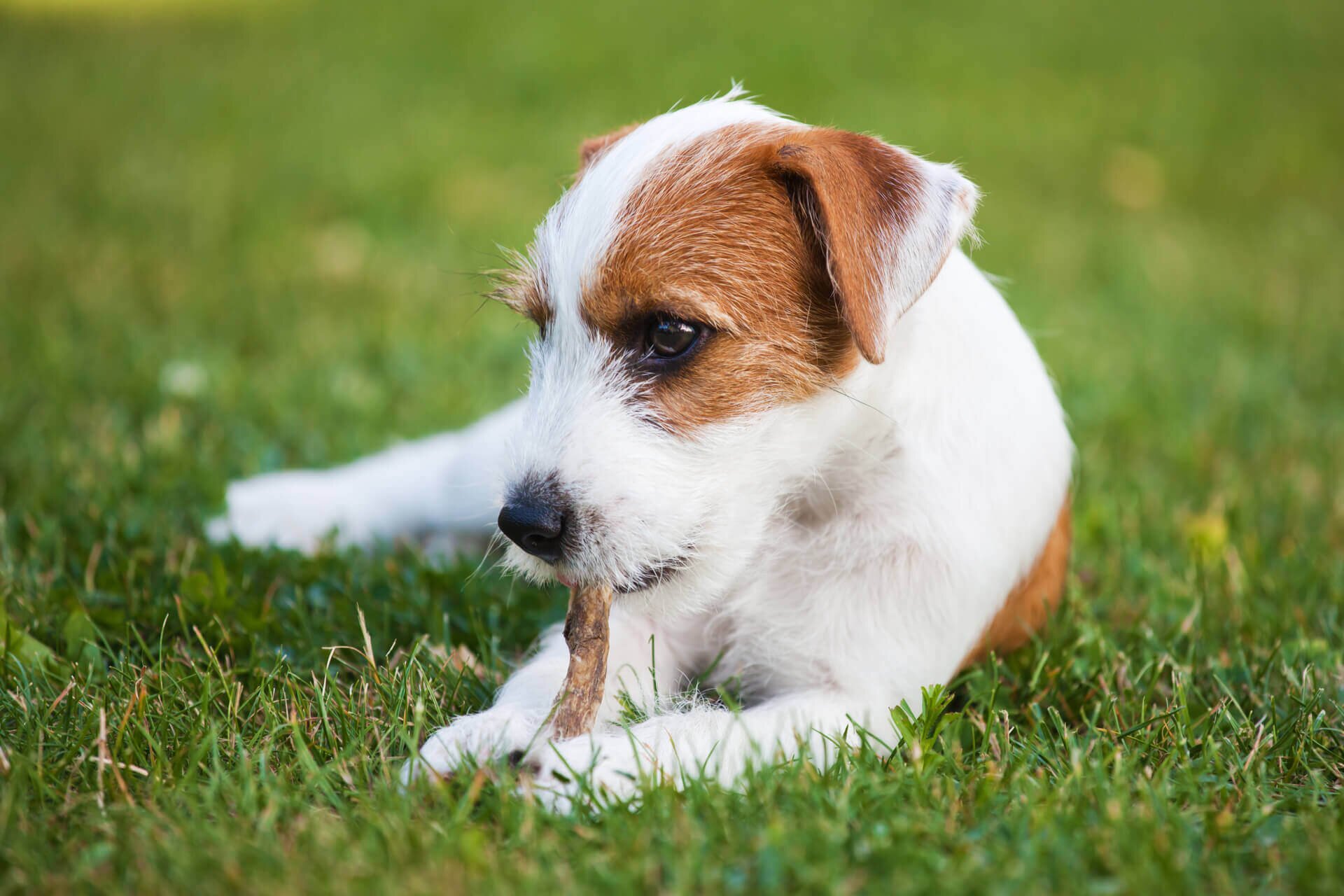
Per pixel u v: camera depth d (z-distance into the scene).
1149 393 6.59
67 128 12.11
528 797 2.58
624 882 2.25
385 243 9.09
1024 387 3.57
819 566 3.37
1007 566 3.45
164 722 2.92
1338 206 11.68
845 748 2.85
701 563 3.10
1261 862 2.44
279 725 2.90
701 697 3.38
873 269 2.97
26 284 7.57
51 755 2.77
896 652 3.25
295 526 4.68
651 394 3.03
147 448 5.17
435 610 3.75
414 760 2.71
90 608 3.66
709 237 3.04
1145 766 2.89
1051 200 11.43
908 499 3.30
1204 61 17.31
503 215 9.81
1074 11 20.55
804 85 14.83
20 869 2.34
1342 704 3.26
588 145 3.74
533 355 3.30
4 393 5.70
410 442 5.56
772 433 3.13
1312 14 20.39
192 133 12.17
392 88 14.64
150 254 8.43
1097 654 3.67
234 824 2.48
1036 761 2.92
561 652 3.35
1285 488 5.18
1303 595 4.16
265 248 8.77
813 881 2.27
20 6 20.92
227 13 20.58
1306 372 7.01
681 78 14.99
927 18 19.55
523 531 2.93
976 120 13.73
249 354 6.77
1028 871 2.32
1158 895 2.26
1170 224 10.87
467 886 2.25
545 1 20.39
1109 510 4.95
